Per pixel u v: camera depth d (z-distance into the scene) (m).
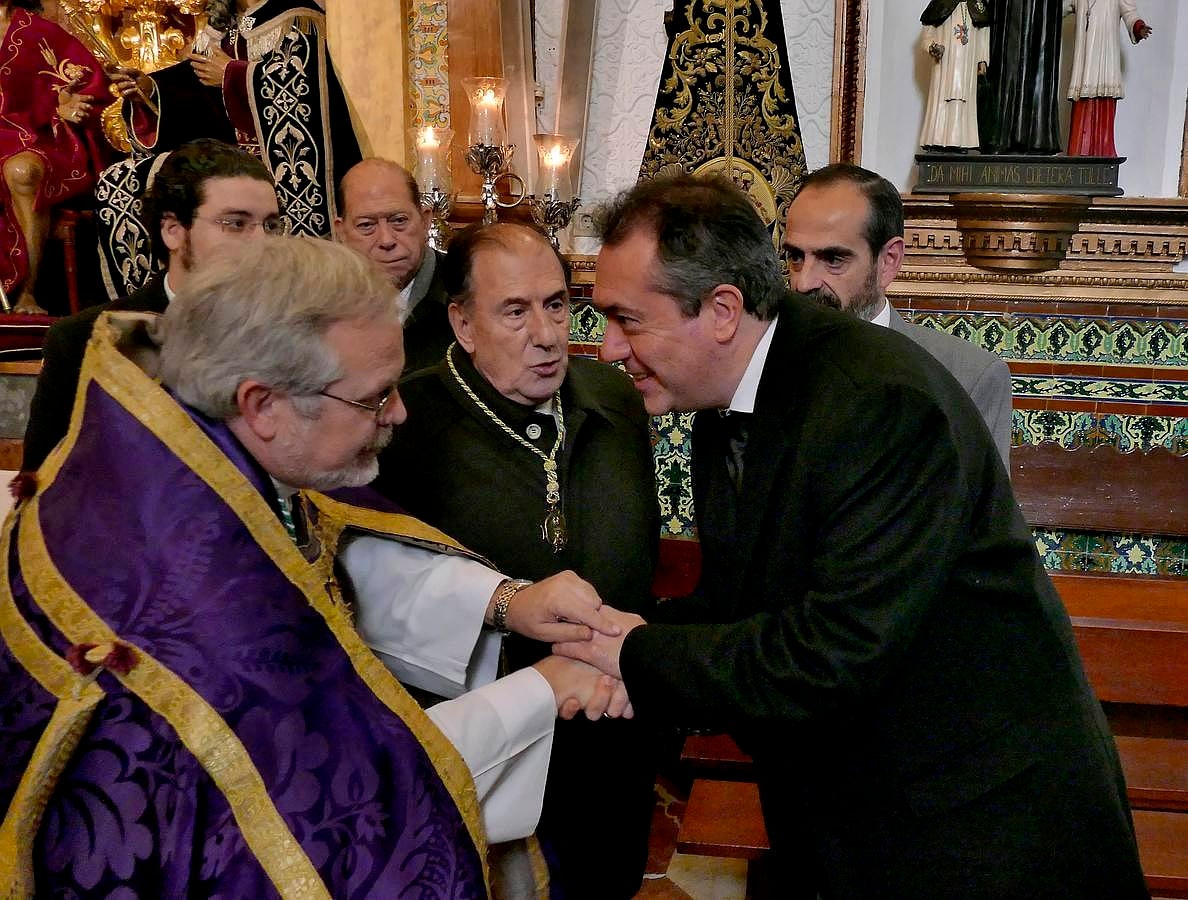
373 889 1.32
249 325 1.34
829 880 1.68
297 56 3.70
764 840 2.37
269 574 1.37
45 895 1.20
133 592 1.31
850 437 1.50
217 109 3.92
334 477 1.47
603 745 2.05
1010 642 1.58
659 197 1.62
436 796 1.42
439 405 2.10
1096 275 4.00
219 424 1.40
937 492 1.48
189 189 2.45
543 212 3.80
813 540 1.57
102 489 1.36
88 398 1.41
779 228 4.31
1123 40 4.17
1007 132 3.96
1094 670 2.67
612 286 1.63
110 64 4.27
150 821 1.22
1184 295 3.94
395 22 4.11
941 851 1.57
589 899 2.07
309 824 1.29
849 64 4.21
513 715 1.63
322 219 3.78
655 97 4.46
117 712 1.25
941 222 4.06
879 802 1.62
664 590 3.23
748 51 4.27
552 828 2.03
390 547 1.89
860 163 4.27
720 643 1.58
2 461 3.26
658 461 4.20
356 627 1.86
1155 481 4.00
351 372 1.39
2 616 1.32
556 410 2.11
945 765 1.58
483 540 2.02
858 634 1.47
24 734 1.24
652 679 1.62
